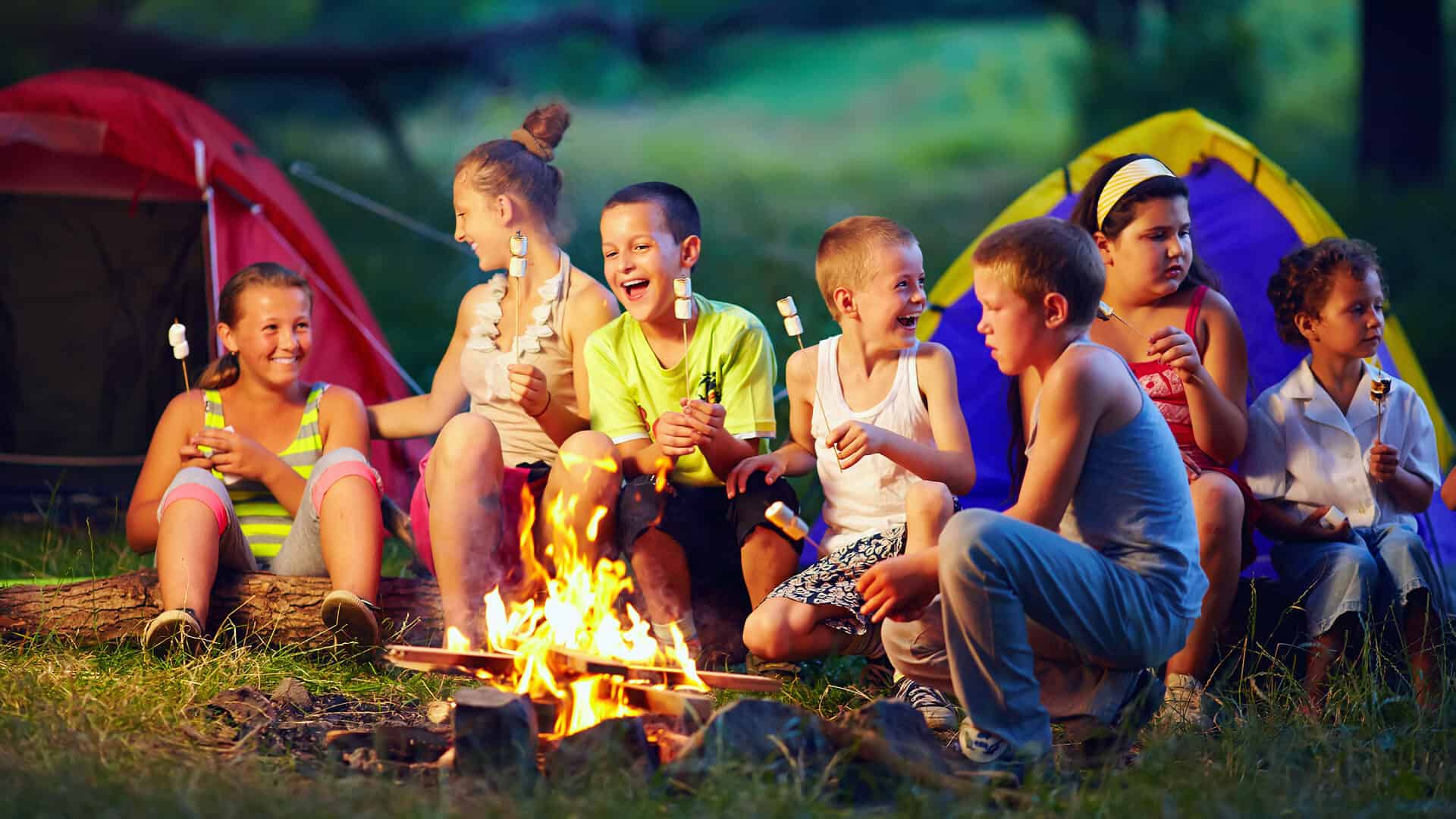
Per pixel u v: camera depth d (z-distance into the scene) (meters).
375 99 22.30
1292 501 5.10
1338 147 23.00
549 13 29.23
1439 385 11.15
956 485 4.79
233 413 5.48
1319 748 4.09
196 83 21.44
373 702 4.60
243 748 4.02
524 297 5.48
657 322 5.10
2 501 7.12
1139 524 4.01
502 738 3.71
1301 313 5.15
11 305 7.21
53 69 21.00
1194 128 6.22
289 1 29.50
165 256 7.20
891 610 3.93
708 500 5.04
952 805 3.57
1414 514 5.26
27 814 3.29
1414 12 18.98
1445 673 4.52
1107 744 4.09
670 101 39.94
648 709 4.10
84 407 7.26
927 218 19.92
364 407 5.62
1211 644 4.65
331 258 7.25
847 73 43.66
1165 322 5.22
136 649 4.93
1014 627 3.80
